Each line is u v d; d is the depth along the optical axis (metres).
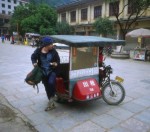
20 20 34.56
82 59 4.52
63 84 4.66
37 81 4.24
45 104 4.96
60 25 28.64
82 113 4.47
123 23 21.25
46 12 29.55
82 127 3.85
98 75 4.86
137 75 8.73
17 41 34.47
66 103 5.02
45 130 3.74
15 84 6.72
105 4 24.09
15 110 4.60
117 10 22.25
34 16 30.94
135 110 4.69
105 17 22.19
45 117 4.26
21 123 4.00
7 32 69.50
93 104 4.99
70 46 4.12
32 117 4.25
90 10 26.61
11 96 5.52
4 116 4.29
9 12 73.25
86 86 4.45
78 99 4.36
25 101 5.16
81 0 27.33
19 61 11.94
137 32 15.23
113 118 4.25
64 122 4.04
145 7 16.45
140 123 4.06
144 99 5.46
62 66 4.74
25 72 8.70
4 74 8.25
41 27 28.62
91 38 4.81
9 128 3.81
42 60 4.39
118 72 9.37
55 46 4.64
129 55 15.81
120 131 3.73
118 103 4.99
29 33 29.83
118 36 22.31
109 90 5.00
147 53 14.62
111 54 15.80
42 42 4.38
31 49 21.39
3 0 71.12
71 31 28.89
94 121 4.10
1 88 6.25
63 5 31.30
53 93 4.52
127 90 6.32
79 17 28.78
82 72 4.55
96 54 4.74
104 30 20.28
